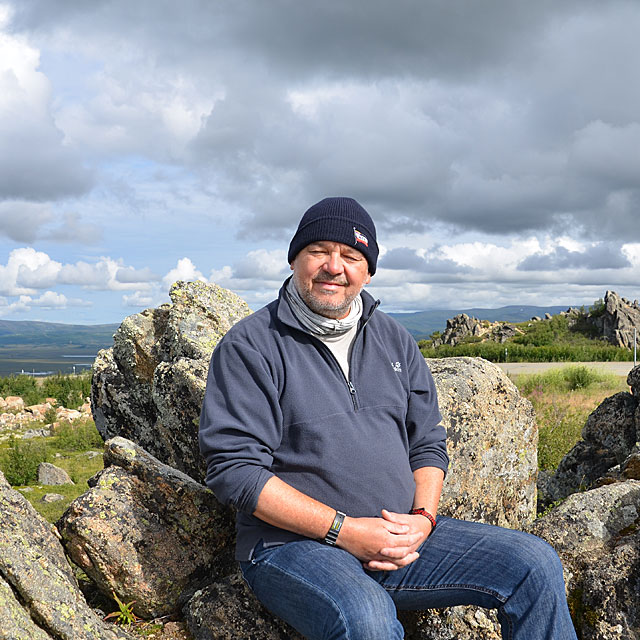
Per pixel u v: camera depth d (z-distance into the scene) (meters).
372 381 2.67
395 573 2.54
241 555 2.52
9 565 2.50
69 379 40.28
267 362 2.52
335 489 2.45
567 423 10.66
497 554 2.34
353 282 2.60
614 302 56.81
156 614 3.04
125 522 3.05
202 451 2.50
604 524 3.20
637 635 2.70
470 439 3.88
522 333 61.66
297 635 2.77
